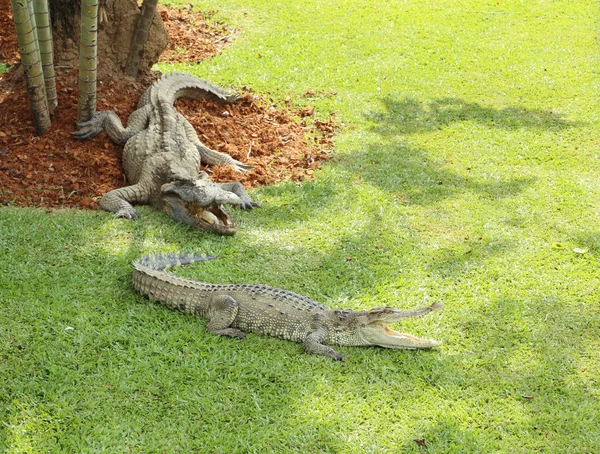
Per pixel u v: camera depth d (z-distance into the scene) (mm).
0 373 5754
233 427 5375
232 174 9094
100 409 5480
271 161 9570
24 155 8938
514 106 11586
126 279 7066
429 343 6223
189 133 9422
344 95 11688
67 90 9859
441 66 13000
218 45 13352
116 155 9289
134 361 5953
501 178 9406
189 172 8617
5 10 13188
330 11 15219
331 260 7555
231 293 6539
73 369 5848
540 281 7262
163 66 12227
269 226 8180
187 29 13789
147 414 5465
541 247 7871
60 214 8117
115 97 10188
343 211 8500
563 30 14672
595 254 7746
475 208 8672
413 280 7246
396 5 15727
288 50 13211
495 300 6949
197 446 5211
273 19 14609
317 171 9422
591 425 5488
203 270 7293
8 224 7754
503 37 14297
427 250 7781
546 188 9156
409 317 6121
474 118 11133
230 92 11250
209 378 5824
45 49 9008
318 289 7070
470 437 5332
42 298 6652
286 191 8898
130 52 10578
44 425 5324
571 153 10086
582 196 8945
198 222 8023
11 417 5359
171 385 5723
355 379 5891
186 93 10453
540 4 15945
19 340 6105
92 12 8383
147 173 8578
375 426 5430
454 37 14211
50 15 10195
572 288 7160
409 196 8922
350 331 6258
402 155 9953
